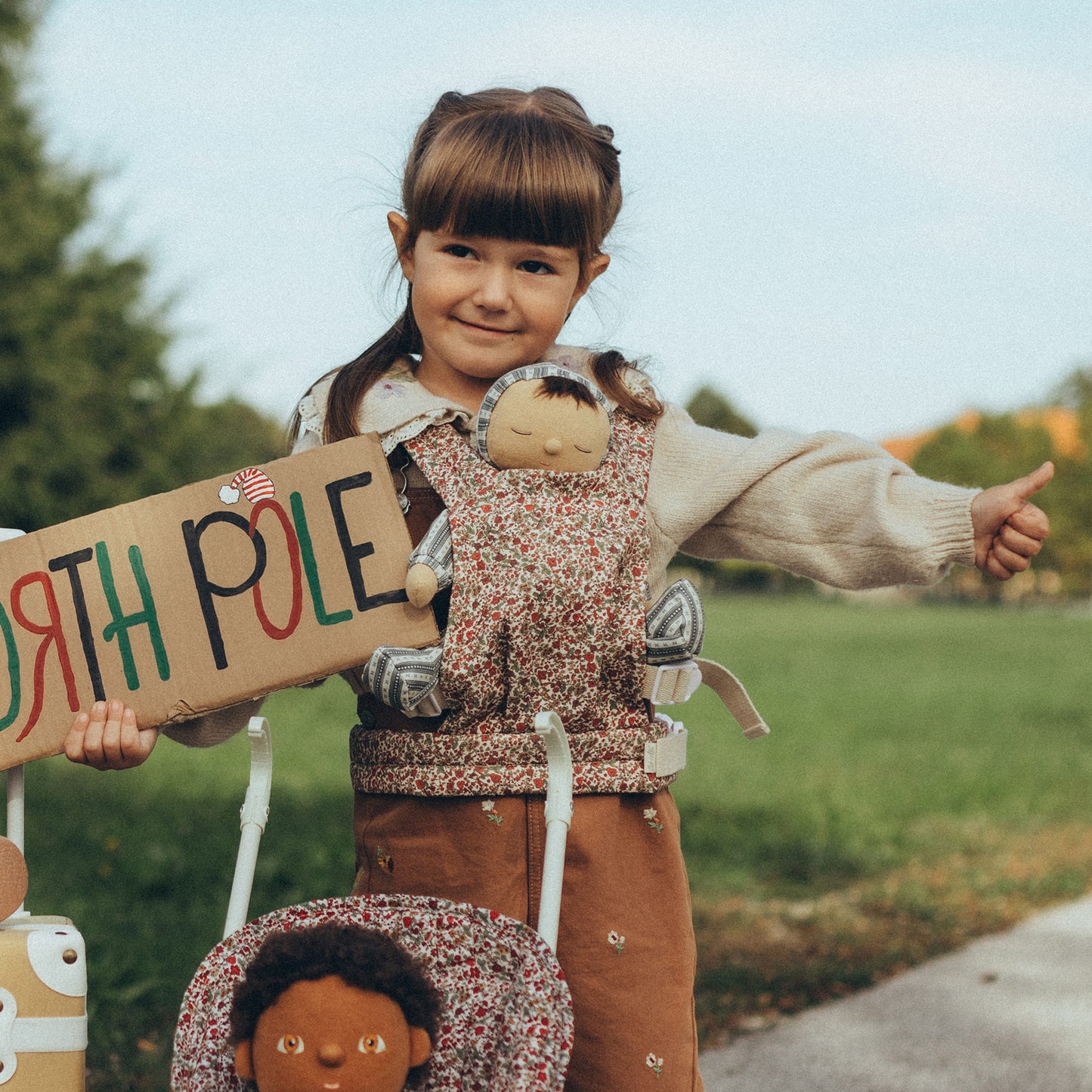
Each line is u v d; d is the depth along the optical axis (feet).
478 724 6.37
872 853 19.53
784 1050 11.53
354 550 6.48
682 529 6.88
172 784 25.08
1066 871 18.52
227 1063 5.60
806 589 214.28
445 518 6.43
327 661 6.40
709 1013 12.44
